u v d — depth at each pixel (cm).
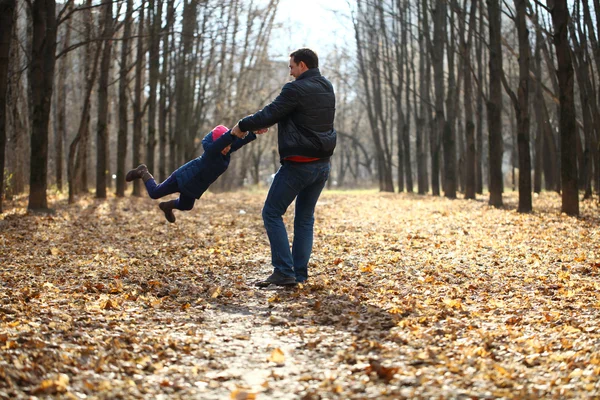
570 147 1591
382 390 371
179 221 1518
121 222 1462
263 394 371
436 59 2898
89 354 434
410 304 586
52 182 3438
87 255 927
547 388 375
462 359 423
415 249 998
